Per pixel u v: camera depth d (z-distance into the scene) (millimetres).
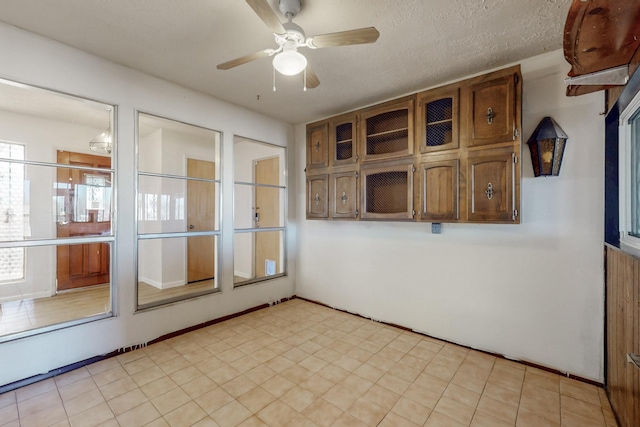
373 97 3211
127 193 2604
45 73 2172
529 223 2385
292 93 3125
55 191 3902
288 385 2123
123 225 2580
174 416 1799
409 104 2723
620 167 1767
